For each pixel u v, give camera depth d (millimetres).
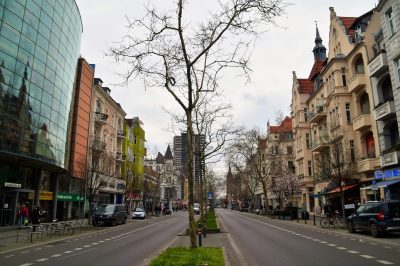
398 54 25062
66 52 35531
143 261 11703
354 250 13656
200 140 25047
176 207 112500
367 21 33062
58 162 33344
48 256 13609
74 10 37312
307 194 48625
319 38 54719
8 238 21297
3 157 26984
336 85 35062
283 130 56344
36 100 29297
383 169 27359
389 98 26609
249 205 94500
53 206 35688
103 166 37688
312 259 11617
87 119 43969
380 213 18219
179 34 11359
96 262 11891
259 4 10477
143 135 76562
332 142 30391
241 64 11844
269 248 14773
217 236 20797
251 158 54500
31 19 28719
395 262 10781
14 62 26547
